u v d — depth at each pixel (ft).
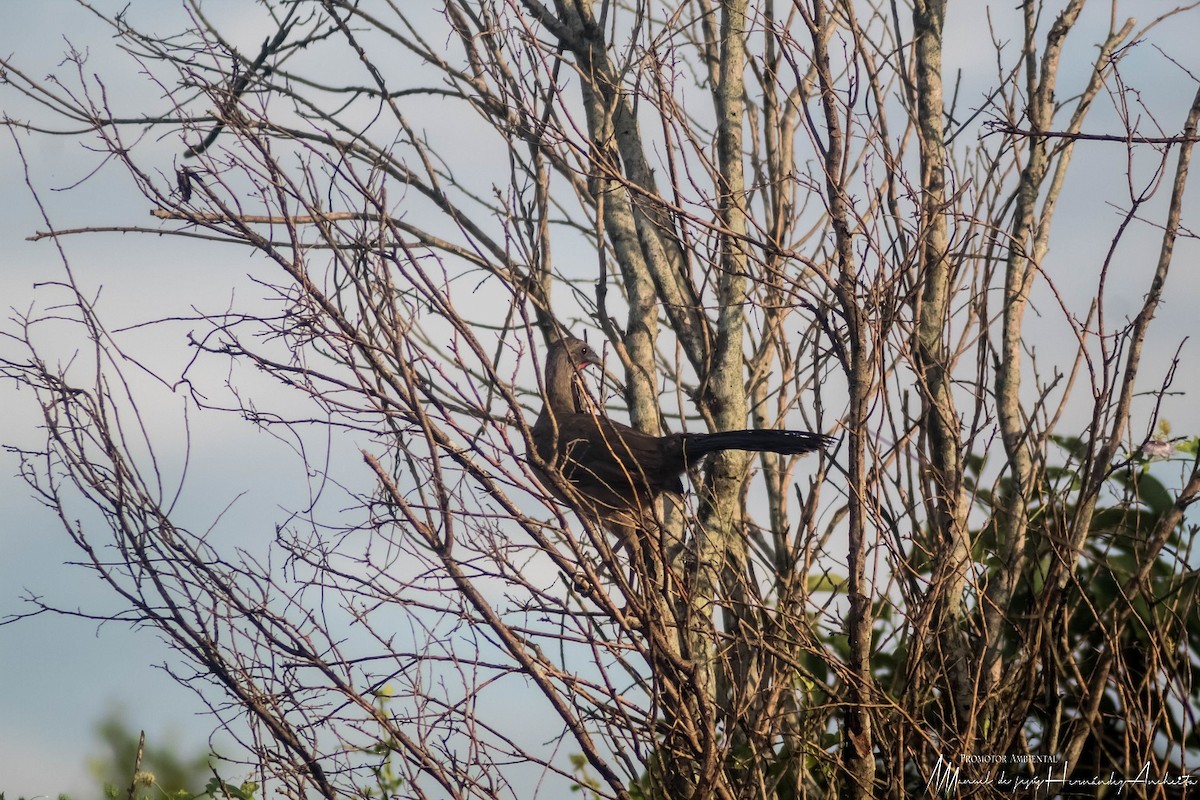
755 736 30.81
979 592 31.99
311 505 30.86
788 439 37.40
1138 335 32.68
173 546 30.58
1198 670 33.63
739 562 36.50
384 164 34.71
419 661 30.12
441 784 28.19
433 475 29.27
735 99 41.88
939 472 35.70
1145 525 35.99
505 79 37.29
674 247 42.34
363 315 29.55
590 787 29.01
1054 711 32.53
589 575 29.35
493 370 29.58
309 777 29.40
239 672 30.48
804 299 32.07
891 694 34.42
